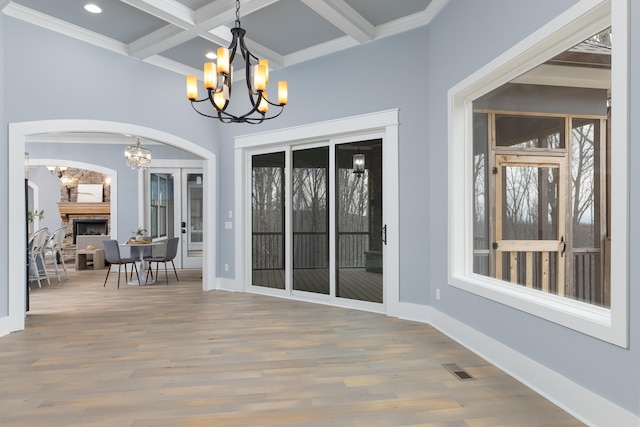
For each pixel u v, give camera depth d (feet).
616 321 6.44
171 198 28.30
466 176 11.96
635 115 6.13
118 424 6.93
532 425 6.92
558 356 7.80
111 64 15.69
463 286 11.21
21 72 13.00
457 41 11.50
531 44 8.39
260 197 18.63
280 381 8.73
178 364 9.73
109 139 27.53
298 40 15.37
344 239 15.97
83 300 17.33
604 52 8.98
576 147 10.61
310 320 13.79
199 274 25.36
